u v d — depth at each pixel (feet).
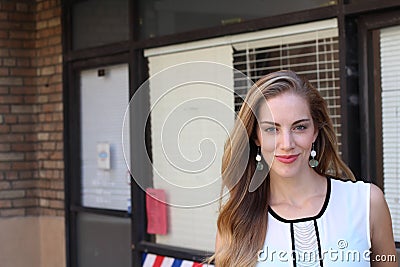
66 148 21.72
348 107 13.85
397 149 13.50
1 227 22.45
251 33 15.92
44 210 22.71
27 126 22.80
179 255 17.81
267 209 8.41
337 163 8.68
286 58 15.24
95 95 21.02
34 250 22.79
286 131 7.97
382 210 8.36
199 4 17.28
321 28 14.46
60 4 21.79
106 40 20.18
